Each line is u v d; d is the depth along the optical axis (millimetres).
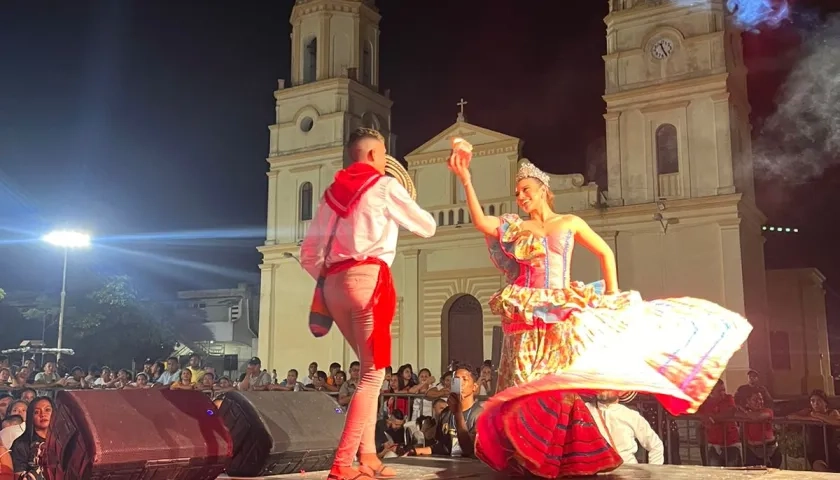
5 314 31375
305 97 28094
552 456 4121
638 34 23250
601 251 4285
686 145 22047
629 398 4367
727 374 20281
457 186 25344
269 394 4855
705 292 21047
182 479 4172
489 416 4082
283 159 27797
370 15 29062
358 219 3912
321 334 4023
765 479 4090
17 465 6871
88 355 29406
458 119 25625
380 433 10469
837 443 9188
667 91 22406
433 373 24266
